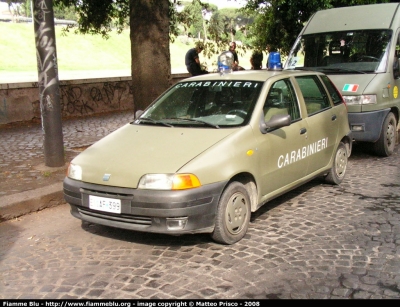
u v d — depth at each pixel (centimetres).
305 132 590
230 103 547
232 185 476
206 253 463
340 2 1356
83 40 4934
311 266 430
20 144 941
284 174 554
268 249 470
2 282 414
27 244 500
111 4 1237
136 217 450
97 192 466
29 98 1237
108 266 440
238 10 1580
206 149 471
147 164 459
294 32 1486
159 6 841
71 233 529
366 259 443
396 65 902
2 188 642
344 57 935
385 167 803
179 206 436
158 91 859
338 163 687
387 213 571
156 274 420
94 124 1234
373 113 826
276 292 385
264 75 586
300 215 569
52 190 632
